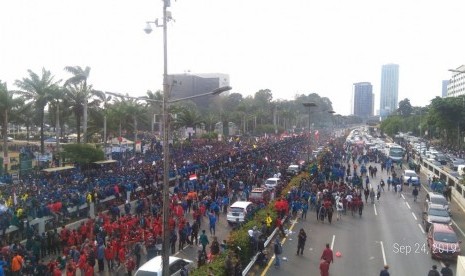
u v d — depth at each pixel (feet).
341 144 311.27
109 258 71.51
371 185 161.99
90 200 105.19
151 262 63.16
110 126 248.32
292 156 219.61
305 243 88.69
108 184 119.65
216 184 126.21
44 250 76.07
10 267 62.64
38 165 158.10
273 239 90.84
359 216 114.11
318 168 165.68
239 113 437.58
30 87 183.42
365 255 81.56
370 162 234.17
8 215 83.82
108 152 191.42
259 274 70.74
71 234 77.77
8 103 163.02
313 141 356.79
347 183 150.30
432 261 78.43
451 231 82.12
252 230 76.28
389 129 496.23
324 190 120.88
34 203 93.56
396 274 71.46
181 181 133.28
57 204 94.89
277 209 103.14
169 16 57.31
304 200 113.91
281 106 564.71
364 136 517.96
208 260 68.23
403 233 97.81
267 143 282.15
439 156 243.40
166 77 57.67
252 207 105.19
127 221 83.25
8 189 112.16
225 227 101.91
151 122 350.43
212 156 193.98
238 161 178.40
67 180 124.98
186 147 245.86
